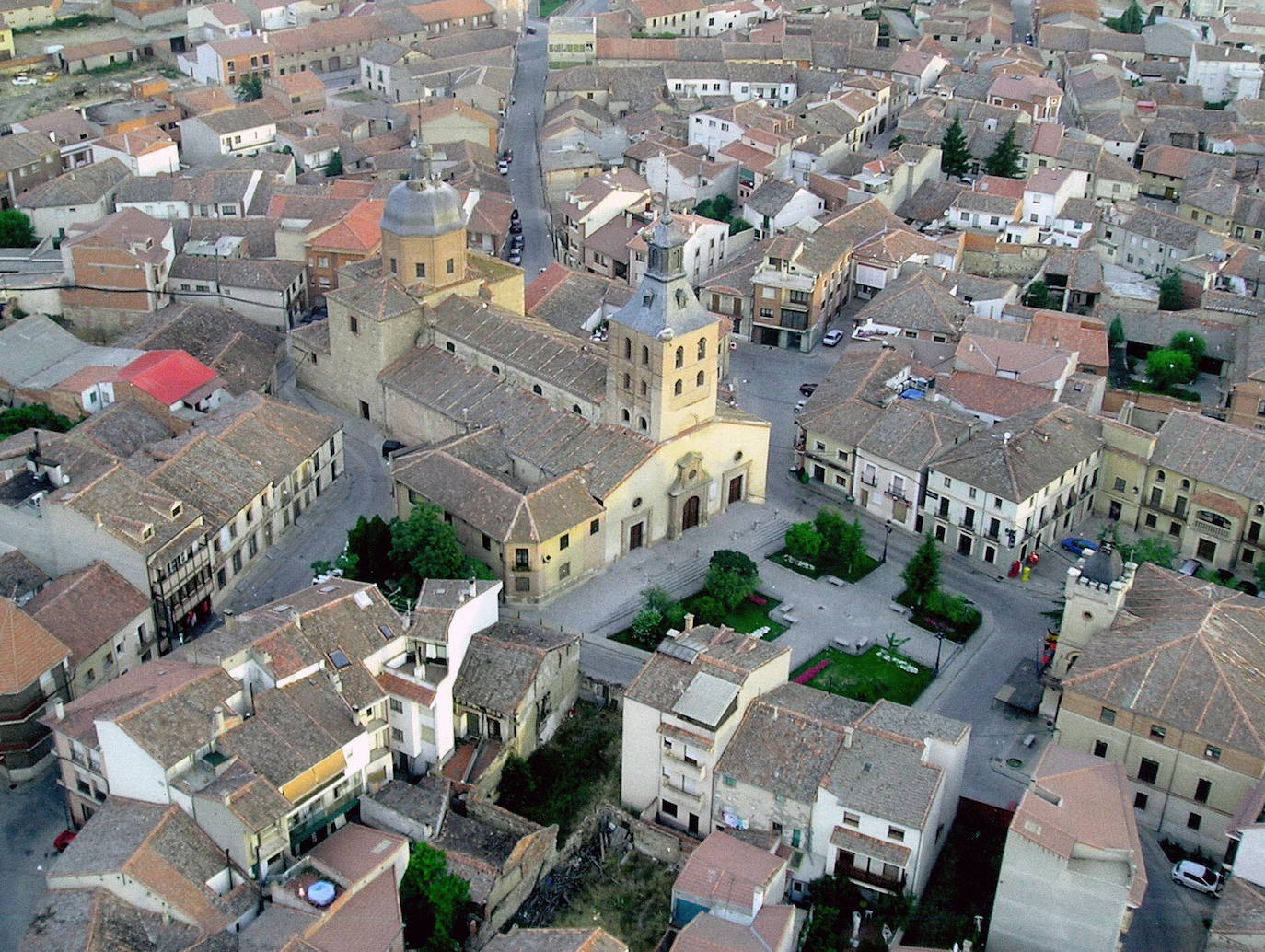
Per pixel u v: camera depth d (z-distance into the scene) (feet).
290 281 614.34
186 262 619.67
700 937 284.41
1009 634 426.92
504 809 337.52
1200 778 339.98
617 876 334.44
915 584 431.43
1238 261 651.66
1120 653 358.84
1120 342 612.70
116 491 401.70
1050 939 296.51
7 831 341.00
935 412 487.61
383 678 351.87
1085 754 322.96
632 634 414.41
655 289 435.53
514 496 424.05
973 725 384.88
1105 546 438.81
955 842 337.31
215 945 288.71
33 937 289.12
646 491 449.89
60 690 360.89
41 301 599.57
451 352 517.55
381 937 291.38
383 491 494.18
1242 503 456.45
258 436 460.96
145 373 501.56
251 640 336.70
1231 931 288.71
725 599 426.10
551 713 374.63
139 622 390.63
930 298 597.52
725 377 587.27
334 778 324.60
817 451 506.07
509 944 287.89
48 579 404.16
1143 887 286.05
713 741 324.19
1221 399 570.46
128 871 293.64
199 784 307.99
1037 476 453.99
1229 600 375.86
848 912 313.12
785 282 613.93
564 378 481.05
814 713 336.49
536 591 423.23
